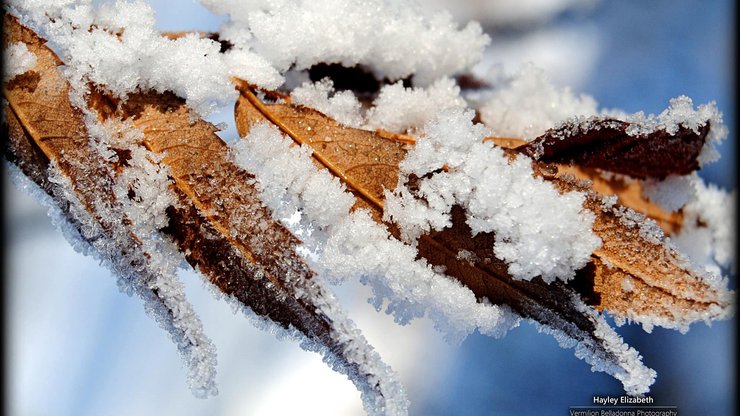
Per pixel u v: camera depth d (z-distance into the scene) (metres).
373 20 0.29
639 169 0.29
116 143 0.27
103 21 0.28
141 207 0.27
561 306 0.27
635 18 0.38
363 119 0.29
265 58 0.29
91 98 0.27
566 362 0.34
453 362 0.35
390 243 0.27
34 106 0.27
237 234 0.27
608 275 0.27
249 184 0.27
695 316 0.27
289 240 0.27
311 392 0.35
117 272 0.27
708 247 0.31
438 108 0.30
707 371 0.33
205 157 0.27
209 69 0.28
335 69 0.30
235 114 0.28
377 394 0.27
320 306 0.27
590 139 0.28
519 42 0.38
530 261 0.27
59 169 0.27
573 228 0.27
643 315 0.27
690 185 0.29
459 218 0.27
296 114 0.28
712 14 0.38
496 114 0.30
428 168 0.27
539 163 0.28
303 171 0.27
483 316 0.27
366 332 0.35
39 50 0.27
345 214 0.27
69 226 0.27
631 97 0.37
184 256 0.27
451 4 0.38
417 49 0.30
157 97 0.28
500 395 0.34
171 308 0.27
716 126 0.29
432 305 0.28
